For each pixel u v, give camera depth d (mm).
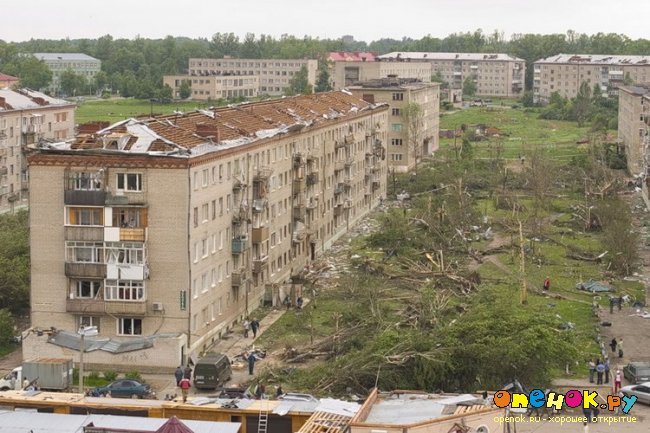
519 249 156750
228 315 111375
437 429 59062
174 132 106125
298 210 138500
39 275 99688
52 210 98875
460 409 62344
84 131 110000
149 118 110062
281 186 132375
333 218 163375
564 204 199875
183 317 98750
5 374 95188
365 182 188625
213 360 90188
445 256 147625
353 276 132250
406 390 76062
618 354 100562
